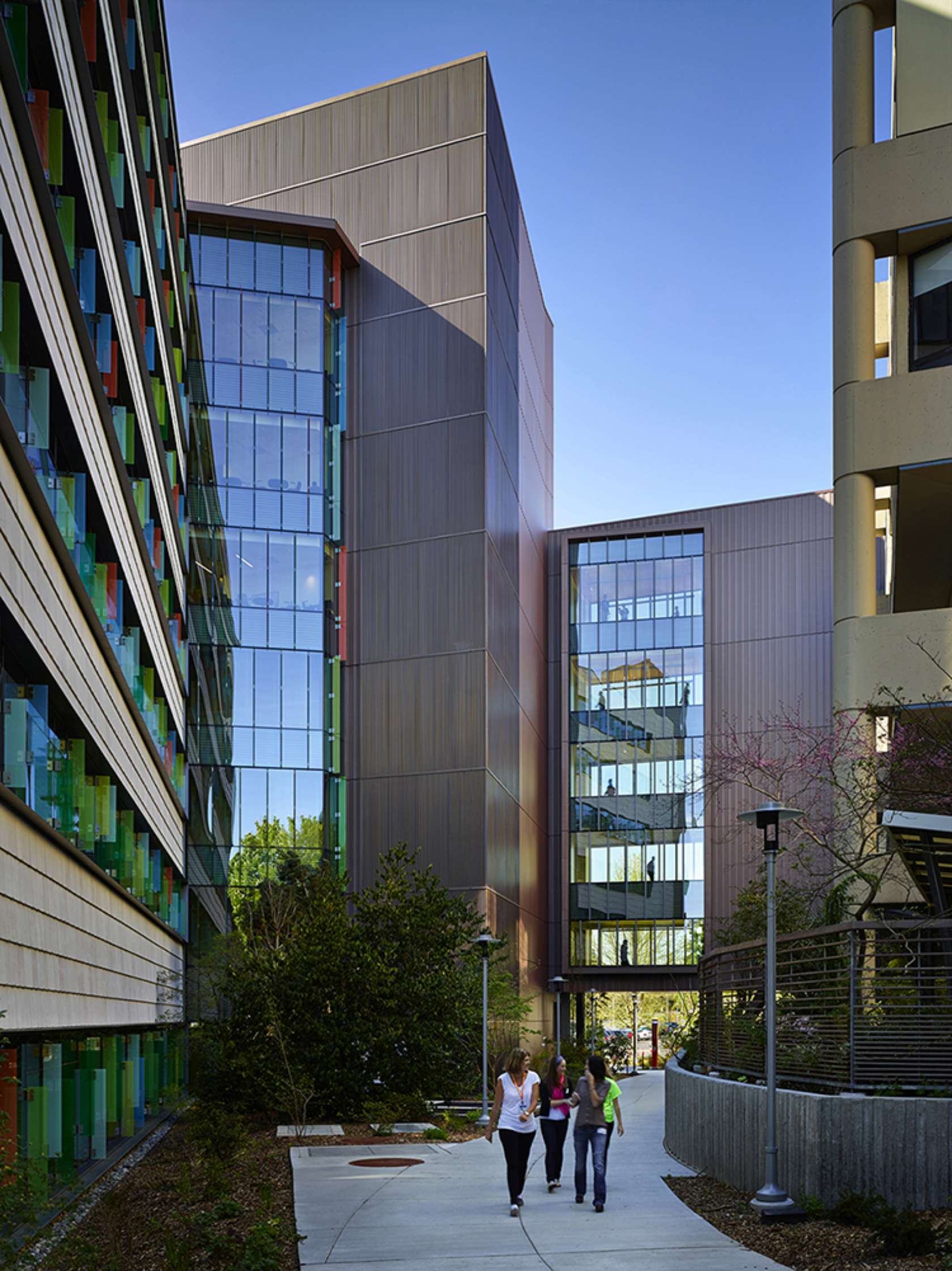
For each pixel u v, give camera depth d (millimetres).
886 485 23906
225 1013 36219
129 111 22641
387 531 45750
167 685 31641
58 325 15266
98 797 20828
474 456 45062
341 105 49562
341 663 45250
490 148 47688
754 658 56125
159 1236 13312
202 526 42906
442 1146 20359
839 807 22375
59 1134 17125
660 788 56500
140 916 25672
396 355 46875
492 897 43000
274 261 45562
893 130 25531
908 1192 11898
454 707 43688
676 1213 13000
